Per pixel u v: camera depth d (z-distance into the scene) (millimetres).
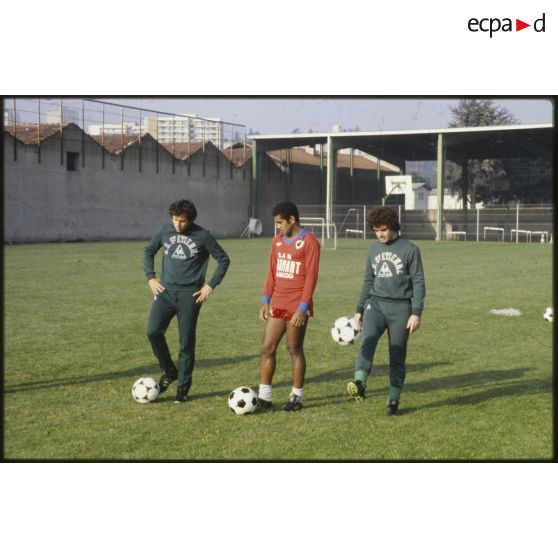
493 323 11789
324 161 59312
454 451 5664
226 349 9625
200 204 48438
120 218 43094
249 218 52312
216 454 5594
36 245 35469
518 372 8312
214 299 14797
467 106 58125
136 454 5586
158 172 45375
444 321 11977
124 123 46125
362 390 6559
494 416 6547
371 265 6750
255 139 51719
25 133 39156
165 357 7223
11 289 16234
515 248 36875
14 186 36906
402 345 6594
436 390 7500
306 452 5641
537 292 16219
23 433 6031
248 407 6574
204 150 48625
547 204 50500
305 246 6637
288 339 6711
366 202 61406
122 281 18062
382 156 56875
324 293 16141
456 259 27953
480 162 60781
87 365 8555
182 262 7020
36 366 8469
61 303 13953
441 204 48312
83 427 6203
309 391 7453
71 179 40031
